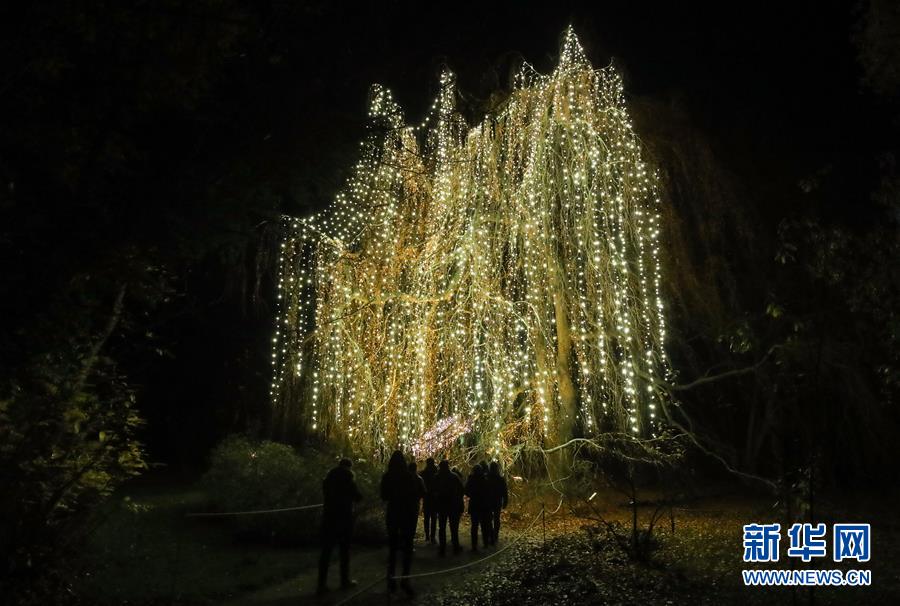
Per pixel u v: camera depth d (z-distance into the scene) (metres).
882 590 8.07
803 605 7.54
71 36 7.63
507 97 17.91
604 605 7.90
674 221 17.23
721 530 12.80
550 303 17.41
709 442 18.42
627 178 16.97
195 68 8.09
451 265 18.39
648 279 16.83
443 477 11.75
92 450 9.01
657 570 9.53
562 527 14.47
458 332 17.81
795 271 15.21
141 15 7.66
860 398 15.11
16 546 7.60
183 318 20.97
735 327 14.45
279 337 20.42
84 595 7.96
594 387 17.05
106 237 8.05
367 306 18.50
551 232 17.30
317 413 18.52
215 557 10.68
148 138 8.74
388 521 8.98
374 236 18.22
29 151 7.66
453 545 11.77
